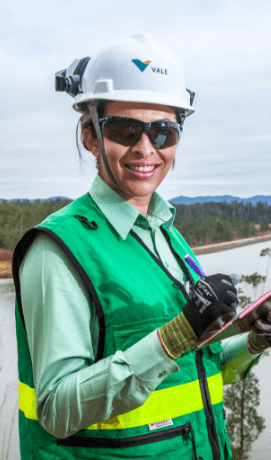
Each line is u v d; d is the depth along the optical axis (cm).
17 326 125
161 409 108
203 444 114
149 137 114
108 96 115
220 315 90
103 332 106
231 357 148
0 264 2258
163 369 96
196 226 5972
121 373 94
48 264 105
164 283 118
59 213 119
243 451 1947
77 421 96
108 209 121
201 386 118
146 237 130
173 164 140
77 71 128
